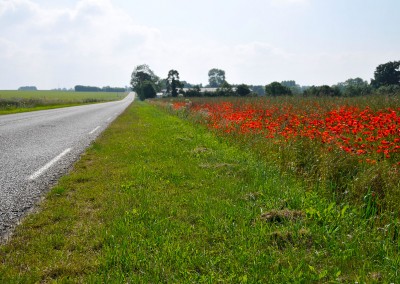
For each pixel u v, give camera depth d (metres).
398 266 2.78
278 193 4.70
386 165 4.70
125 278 2.72
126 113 25.72
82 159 7.46
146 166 6.64
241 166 6.45
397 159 5.55
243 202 4.44
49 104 42.16
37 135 11.61
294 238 3.32
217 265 2.93
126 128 13.98
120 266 2.87
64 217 4.00
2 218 3.98
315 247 3.21
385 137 6.64
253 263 2.90
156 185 5.33
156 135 11.45
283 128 8.77
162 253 3.09
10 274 2.75
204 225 3.75
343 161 5.20
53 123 16.31
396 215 3.75
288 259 2.95
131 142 9.87
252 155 7.43
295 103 20.59
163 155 7.88
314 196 4.46
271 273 2.74
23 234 3.52
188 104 26.17
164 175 5.93
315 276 2.67
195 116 17.09
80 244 3.29
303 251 3.06
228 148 8.58
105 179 5.72
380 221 3.75
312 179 5.20
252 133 9.12
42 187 5.27
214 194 4.85
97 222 3.83
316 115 10.59
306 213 3.85
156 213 4.10
